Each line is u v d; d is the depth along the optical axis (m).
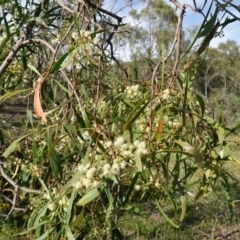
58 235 1.32
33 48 2.13
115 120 1.21
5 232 3.62
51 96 1.95
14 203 1.87
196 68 1.06
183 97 1.06
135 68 1.59
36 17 1.63
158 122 1.01
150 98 1.00
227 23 1.00
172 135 1.14
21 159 1.94
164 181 1.26
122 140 1.01
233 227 4.50
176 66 0.98
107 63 1.67
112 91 1.59
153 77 1.02
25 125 1.93
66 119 1.44
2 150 2.23
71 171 1.45
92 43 1.18
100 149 1.05
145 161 1.02
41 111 1.10
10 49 1.95
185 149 1.00
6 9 1.77
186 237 4.34
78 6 1.49
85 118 1.15
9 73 2.17
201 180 1.27
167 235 4.38
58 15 1.91
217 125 1.21
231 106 10.46
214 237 4.17
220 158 1.20
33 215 1.49
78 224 1.28
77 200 1.34
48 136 1.29
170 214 4.85
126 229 4.36
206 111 1.41
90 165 1.07
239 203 5.18
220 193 5.38
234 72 20.95
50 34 2.03
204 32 0.97
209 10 0.97
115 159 1.01
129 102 1.38
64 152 1.53
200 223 4.71
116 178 1.09
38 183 1.95
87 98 1.41
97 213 1.42
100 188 1.13
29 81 2.20
